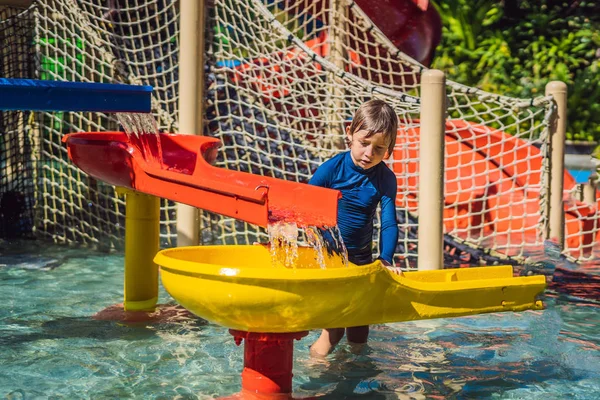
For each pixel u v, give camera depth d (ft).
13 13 22.80
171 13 23.32
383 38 21.45
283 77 20.66
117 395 10.35
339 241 11.16
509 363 12.08
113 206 23.32
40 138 22.34
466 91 19.29
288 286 8.87
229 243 21.65
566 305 16.12
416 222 21.20
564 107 18.11
